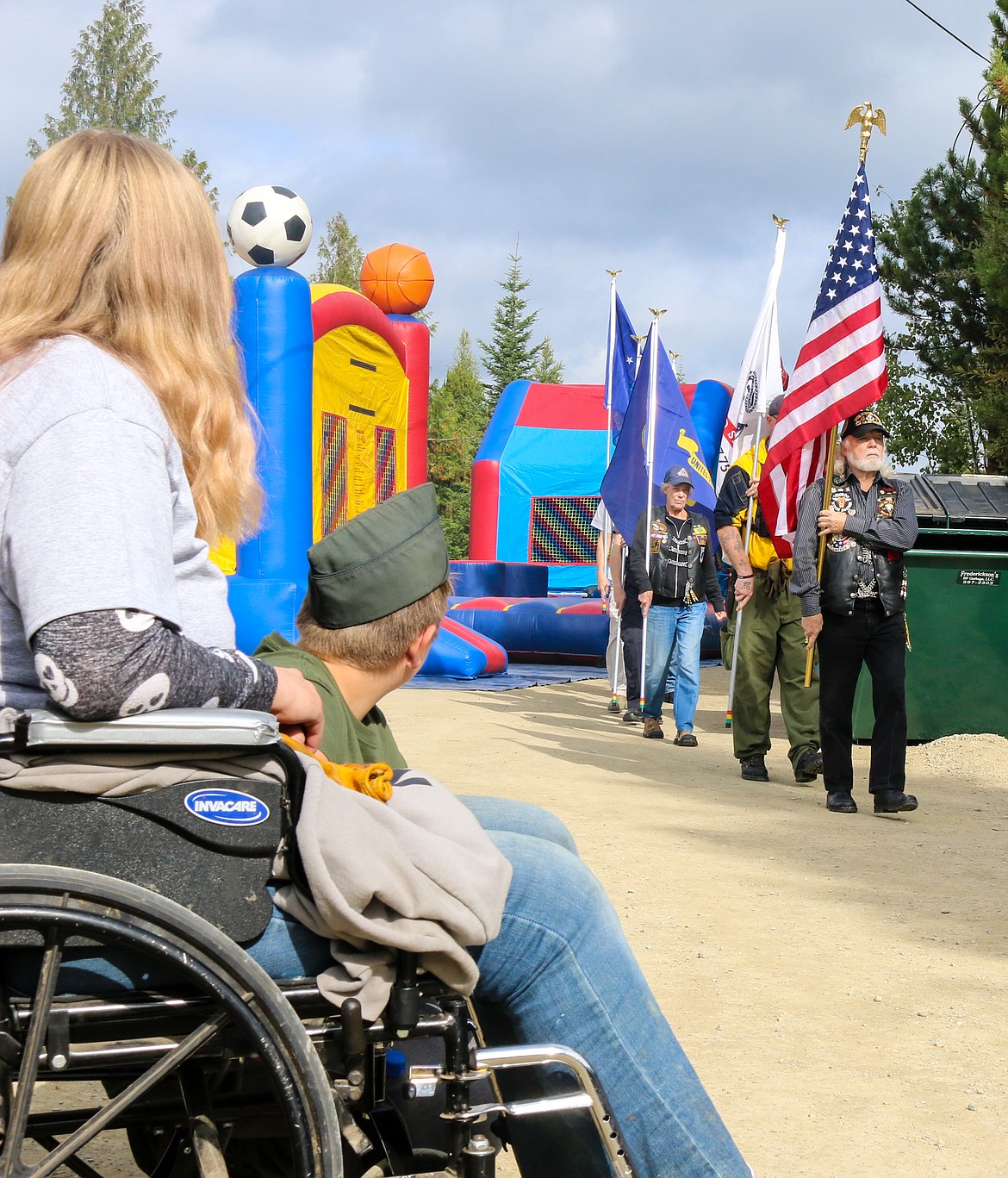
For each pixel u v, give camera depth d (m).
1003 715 9.41
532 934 2.00
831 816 6.94
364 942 1.83
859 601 6.98
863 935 4.65
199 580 1.89
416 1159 1.99
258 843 1.77
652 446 11.39
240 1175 2.14
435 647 15.07
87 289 1.86
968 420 19.92
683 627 9.80
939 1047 3.62
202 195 2.00
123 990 1.76
